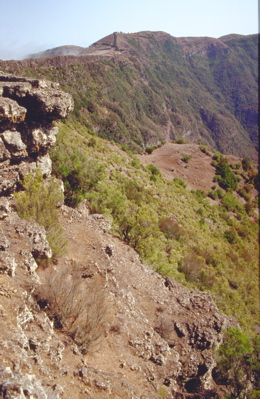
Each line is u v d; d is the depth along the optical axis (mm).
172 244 22328
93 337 6641
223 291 20219
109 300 8367
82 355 6199
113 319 7867
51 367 5223
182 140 79250
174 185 46781
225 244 34594
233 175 64438
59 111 11109
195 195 49250
